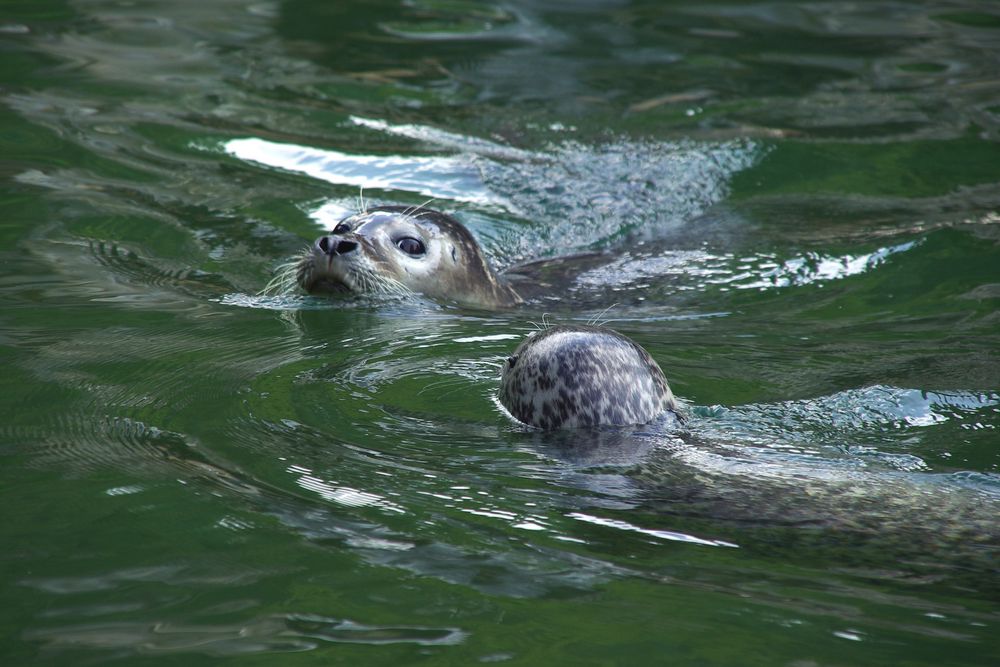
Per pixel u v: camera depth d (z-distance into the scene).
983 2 47.62
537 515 12.66
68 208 25.62
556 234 28.09
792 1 47.88
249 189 28.22
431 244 23.95
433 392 16.98
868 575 11.25
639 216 28.91
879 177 30.36
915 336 19.86
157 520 12.20
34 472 13.38
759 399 16.67
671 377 17.77
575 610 10.53
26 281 21.39
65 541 11.63
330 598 10.63
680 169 31.39
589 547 11.88
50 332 18.77
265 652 9.66
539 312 22.91
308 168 30.06
